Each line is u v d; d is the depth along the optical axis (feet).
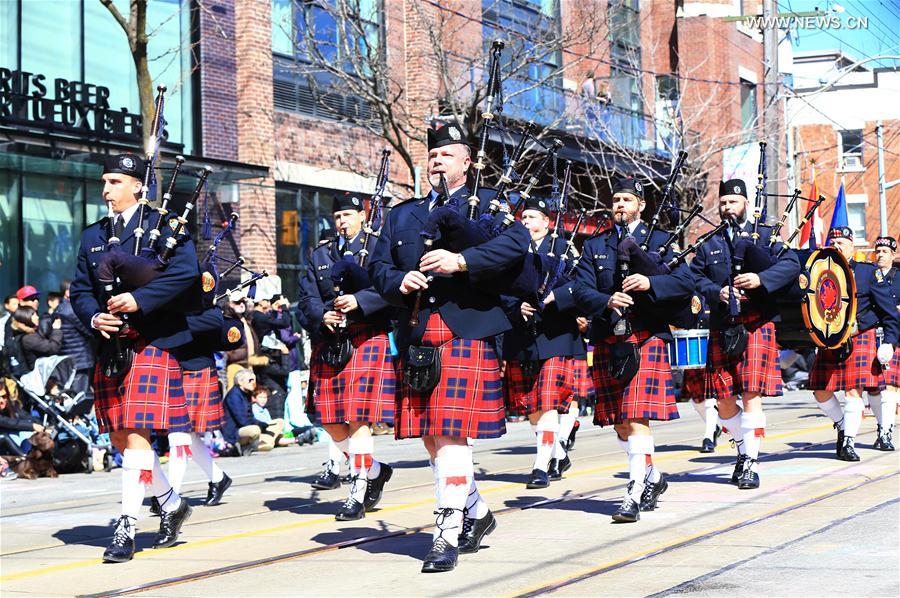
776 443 37.76
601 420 23.70
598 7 88.84
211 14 59.98
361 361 25.40
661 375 23.08
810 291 29.37
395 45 72.69
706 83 106.73
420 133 72.18
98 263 20.49
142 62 46.55
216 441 43.29
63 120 54.08
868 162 148.36
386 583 17.63
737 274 26.68
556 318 30.42
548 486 29.50
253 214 63.72
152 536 23.75
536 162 73.20
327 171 68.95
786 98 98.37
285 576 18.69
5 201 53.47
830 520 21.63
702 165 90.79
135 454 20.66
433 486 30.91
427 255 17.92
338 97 70.59
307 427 49.96
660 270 23.03
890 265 37.22
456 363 18.30
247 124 64.34
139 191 21.25
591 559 18.80
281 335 49.85
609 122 87.04
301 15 68.64
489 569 18.31
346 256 26.27
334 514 26.12
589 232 83.82
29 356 40.73
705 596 15.85
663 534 20.90
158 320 20.62
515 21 79.15
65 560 21.15
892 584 16.20
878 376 32.32
